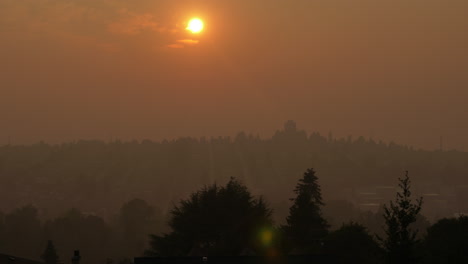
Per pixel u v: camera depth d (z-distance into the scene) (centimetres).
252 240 6650
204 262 4938
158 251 6719
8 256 6394
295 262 5094
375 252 5691
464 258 6600
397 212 5416
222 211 6731
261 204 7194
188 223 6706
